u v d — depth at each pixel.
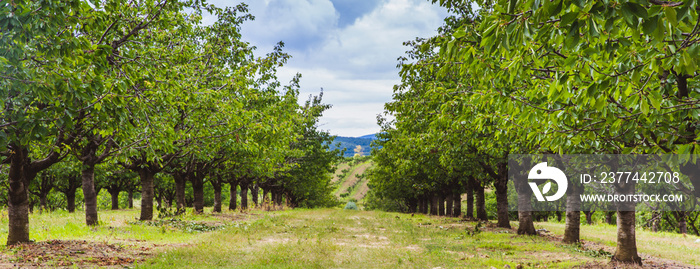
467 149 17.39
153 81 10.08
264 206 42.75
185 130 16.05
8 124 7.14
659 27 3.12
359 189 137.75
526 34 3.59
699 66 3.98
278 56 16.58
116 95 7.89
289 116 25.70
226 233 16.67
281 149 25.66
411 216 39.09
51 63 7.25
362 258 11.29
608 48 4.32
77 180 39.69
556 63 6.05
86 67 7.44
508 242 16.31
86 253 9.95
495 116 9.23
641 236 24.66
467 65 6.86
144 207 20.31
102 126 9.89
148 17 10.98
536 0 3.17
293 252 11.84
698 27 3.77
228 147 19.94
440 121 11.87
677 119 5.89
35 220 19.89
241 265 9.61
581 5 2.96
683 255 15.12
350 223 25.52
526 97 7.36
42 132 7.05
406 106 14.45
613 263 11.02
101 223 16.75
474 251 13.46
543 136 7.45
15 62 6.30
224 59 17.00
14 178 10.58
